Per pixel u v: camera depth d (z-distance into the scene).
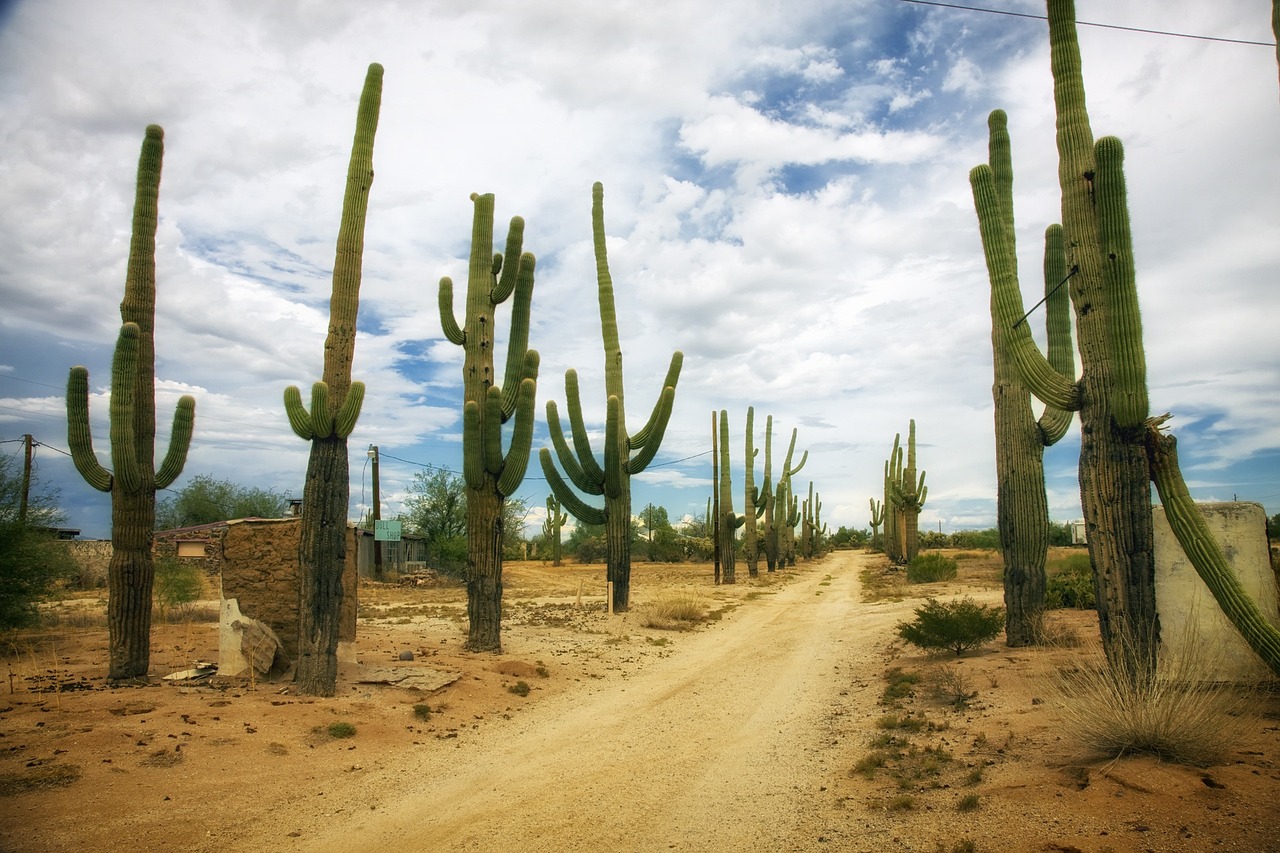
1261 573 9.04
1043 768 6.21
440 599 29.09
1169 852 4.49
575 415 23.09
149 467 10.50
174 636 15.12
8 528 14.06
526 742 8.90
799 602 27.70
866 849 5.23
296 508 39.88
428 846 5.65
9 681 9.95
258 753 7.50
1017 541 12.96
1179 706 6.08
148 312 10.75
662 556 70.25
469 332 15.08
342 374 10.29
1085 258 8.81
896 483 49.91
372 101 11.09
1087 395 8.71
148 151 10.90
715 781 7.27
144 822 5.78
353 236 10.66
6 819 5.55
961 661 12.12
